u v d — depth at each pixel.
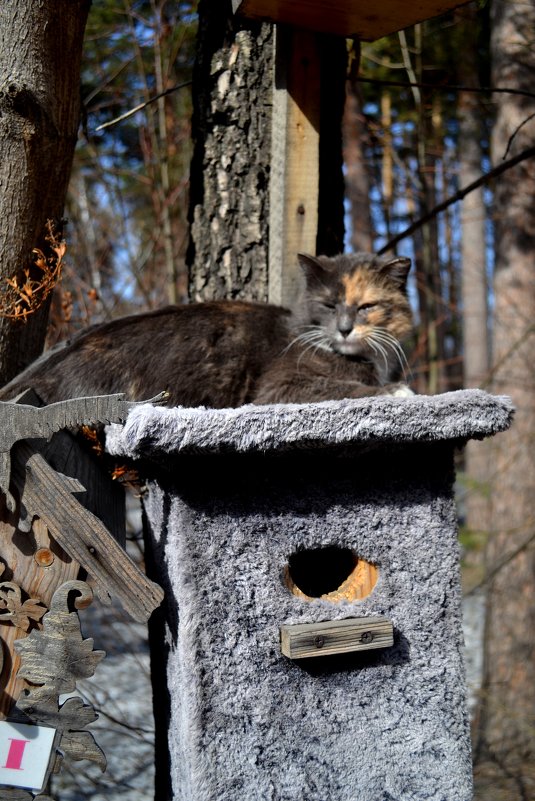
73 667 1.50
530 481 5.20
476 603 6.92
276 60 2.36
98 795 3.31
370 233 7.41
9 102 1.89
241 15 2.23
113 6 5.06
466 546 7.44
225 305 2.33
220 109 2.53
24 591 1.51
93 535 1.44
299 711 1.60
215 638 1.54
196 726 1.51
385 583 1.68
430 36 5.81
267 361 2.26
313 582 2.12
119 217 4.87
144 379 2.02
